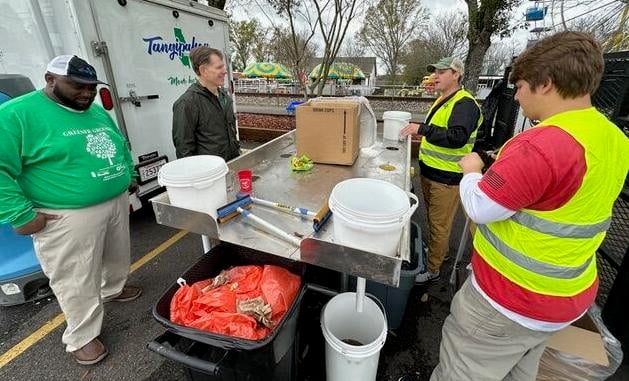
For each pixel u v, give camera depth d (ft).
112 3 8.37
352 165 7.14
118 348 6.11
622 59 5.98
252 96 50.90
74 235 5.16
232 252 5.33
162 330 6.55
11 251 6.98
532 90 3.02
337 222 3.52
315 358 5.56
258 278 4.44
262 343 3.43
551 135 2.71
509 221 3.12
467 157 3.78
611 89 6.24
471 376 3.81
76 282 5.38
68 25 7.64
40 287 7.38
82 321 5.61
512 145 2.93
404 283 5.60
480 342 3.67
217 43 12.71
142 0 9.21
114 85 8.66
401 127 9.46
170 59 10.49
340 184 3.97
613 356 4.38
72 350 5.65
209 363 3.47
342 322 5.05
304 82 27.30
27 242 7.19
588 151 2.67
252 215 4.64
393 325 6.29
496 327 3.46
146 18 9.43
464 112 6.37
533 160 2.68
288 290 4.28
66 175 4.93
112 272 6.84
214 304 4.00
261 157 7.62
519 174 2.73
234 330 3.67
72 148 4.93
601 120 2.82
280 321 3.75
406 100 41.98
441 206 7.20
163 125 10.55
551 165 2.63
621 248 6.06
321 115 6.79
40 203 4.92
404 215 3.29
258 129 22.48
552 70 2.78
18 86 6.68
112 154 5.62
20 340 6.30
